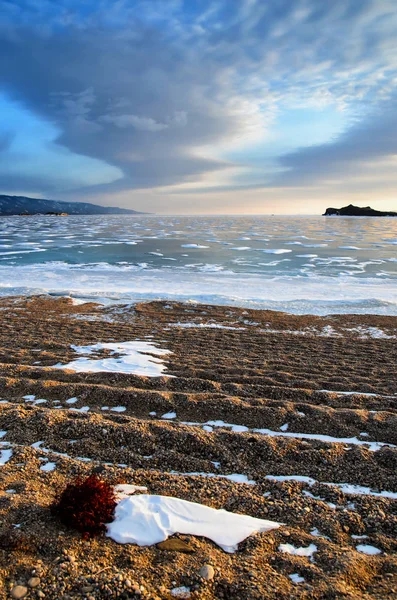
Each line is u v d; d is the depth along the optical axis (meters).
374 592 2.56
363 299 16.48
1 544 2.84
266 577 2.66
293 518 3.38
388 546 3.09
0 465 4.08
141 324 12.56
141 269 25.97
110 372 7.11
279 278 22.70
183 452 4.52
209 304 15.48
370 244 44.12
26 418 5.09
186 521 3.19
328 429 5.16
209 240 48.88
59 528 3.04
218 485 3.84
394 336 11.53
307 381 7.21
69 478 3.88
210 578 2.62
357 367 8.39
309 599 2.48
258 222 115.06
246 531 3.14
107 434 4.76
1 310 14.33
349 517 3.40
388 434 5.04
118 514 3.22
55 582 2.52
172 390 6.52
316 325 12.80
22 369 7.21
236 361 8.57
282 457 4.45
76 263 28.81
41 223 101.69
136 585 2.52
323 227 85.06
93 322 12.74
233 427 5.22
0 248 38.47
